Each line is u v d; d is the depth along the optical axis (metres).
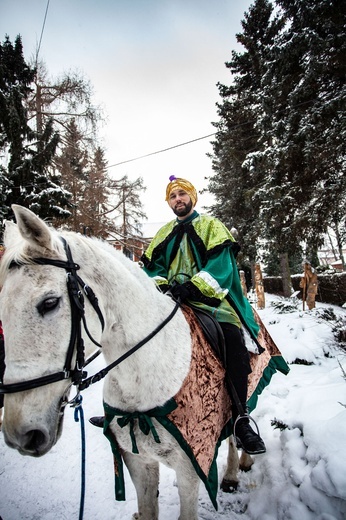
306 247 10.20
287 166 9.87
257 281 11.38
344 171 8.66
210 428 1.49
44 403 1.07
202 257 1.99
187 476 1.43
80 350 1.14
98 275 1.32
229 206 17.58
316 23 8.92
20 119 11.28
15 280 1.09
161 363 1.42
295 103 9.34
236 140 16.12
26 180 11.09
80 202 16.11
